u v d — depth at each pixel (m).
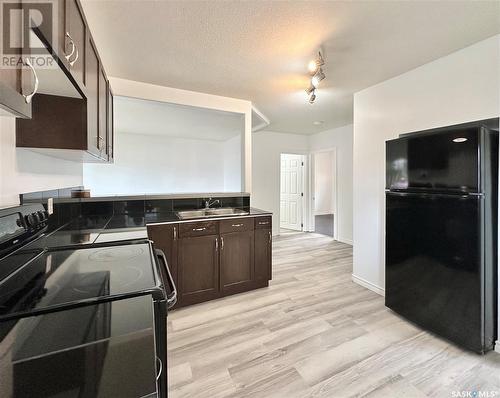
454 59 2.01
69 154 1.62
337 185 5.16
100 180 5.47
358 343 1.83
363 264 2.87
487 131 1.62
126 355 0.55
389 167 2.18
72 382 0.48
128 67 2.27
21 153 1.32
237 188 5.91
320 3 1.46
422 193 1.91
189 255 2.41
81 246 1.41
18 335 0.61
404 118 2.39
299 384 1.46
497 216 1.69
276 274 3.27
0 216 0.98
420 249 1.94
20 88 0.68
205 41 1.85
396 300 2.15
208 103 2.97
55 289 0.87
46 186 1.68
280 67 2.27
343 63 2.19
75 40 1.13
